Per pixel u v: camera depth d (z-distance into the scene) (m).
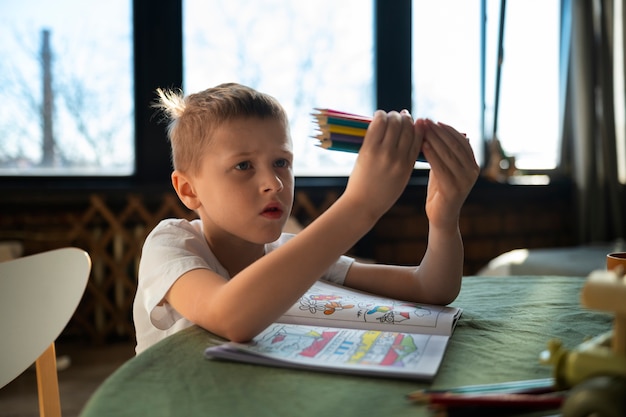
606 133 3.02
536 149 3.27
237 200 0.79
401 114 0.67
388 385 0.52
